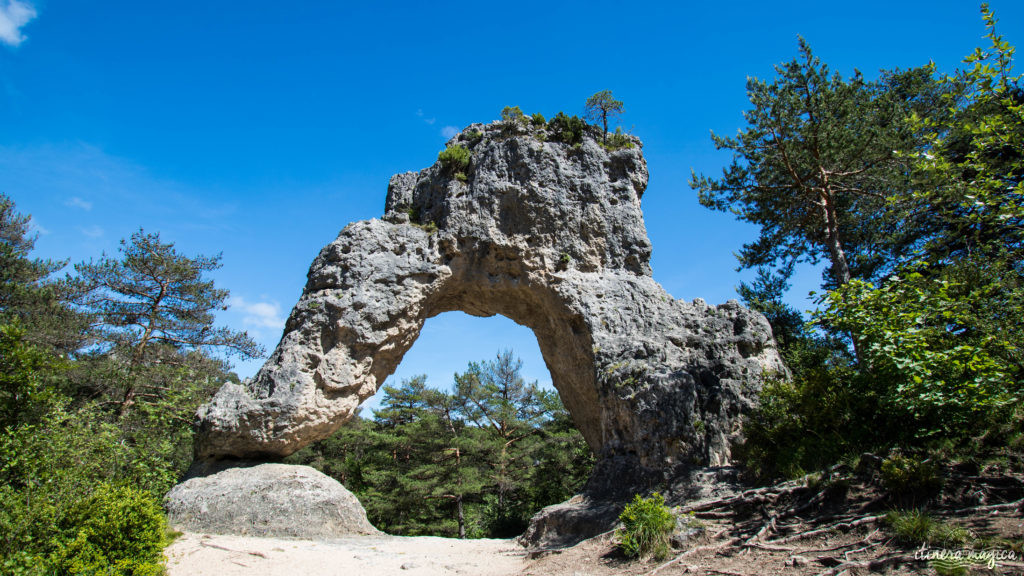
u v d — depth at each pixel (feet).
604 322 60.18
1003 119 34.27
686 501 43.37
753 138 74.23
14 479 32.60
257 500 50.06
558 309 62.54
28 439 33.22
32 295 82.58
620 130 73.56
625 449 53.52
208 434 54.13
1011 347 31.04
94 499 32.68
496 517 107.55
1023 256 39.55
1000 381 30.45
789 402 45.29
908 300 35.50
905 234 72.49
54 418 38.19
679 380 53.16
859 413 40.01
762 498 36.99
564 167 66.69
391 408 135.85
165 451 50.65
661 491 46.93
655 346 56.70
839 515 32.73
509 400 126.62
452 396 124.57
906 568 25.18
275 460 56.49
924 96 79.10
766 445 44.75
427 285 62.34
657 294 62.13
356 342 57.98
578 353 61.46
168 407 59.31
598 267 64.13
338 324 57.52
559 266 63.41
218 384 82.38
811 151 71.92
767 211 78.74
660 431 50.93
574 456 117.19
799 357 64.28
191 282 94.27
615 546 37.88
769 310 80.48
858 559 27.22
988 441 34.86
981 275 37.52
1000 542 24.75
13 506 29.76
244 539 44.32
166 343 90.12
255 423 53.88
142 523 32.60
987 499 29.86
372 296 59.47
